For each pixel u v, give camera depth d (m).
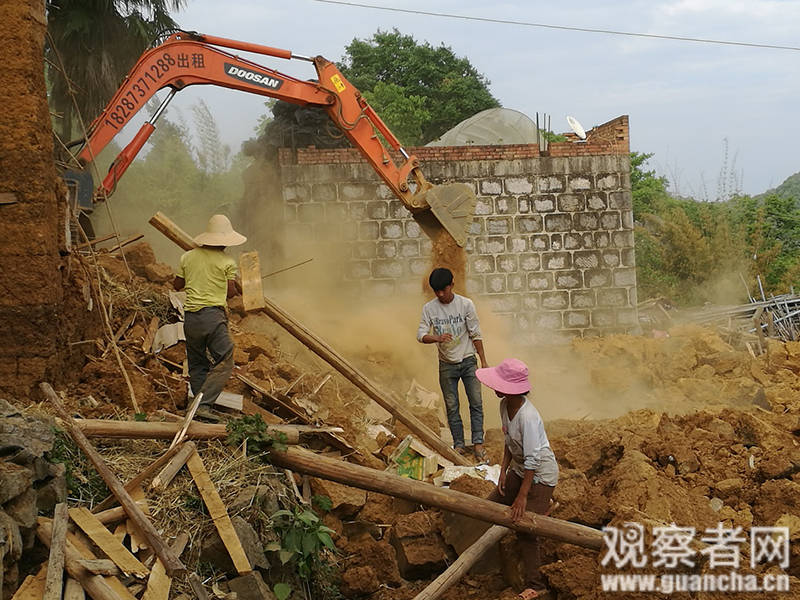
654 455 7.46
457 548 6.56
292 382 9.13
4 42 7.12
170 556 4.98
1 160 7.08
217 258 7.27
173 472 5.85
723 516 6.57
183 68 11.77
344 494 7.05
